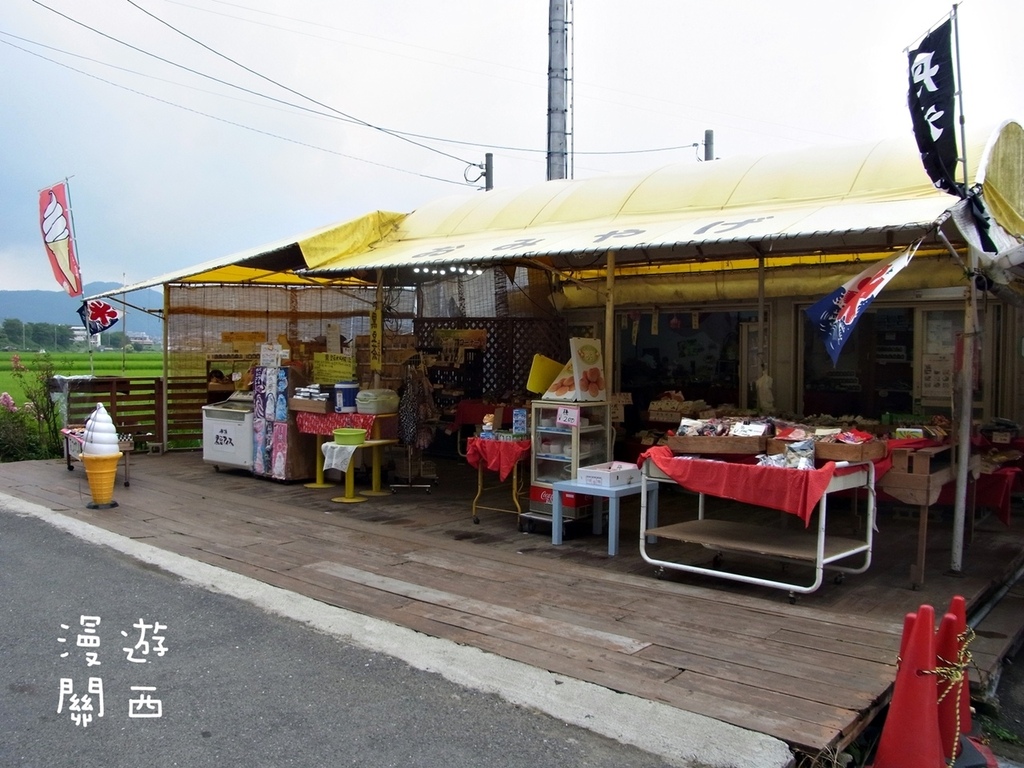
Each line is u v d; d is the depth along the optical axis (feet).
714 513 25.48
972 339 17.92
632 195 24.63
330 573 18.35
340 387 28.35
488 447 23.08
